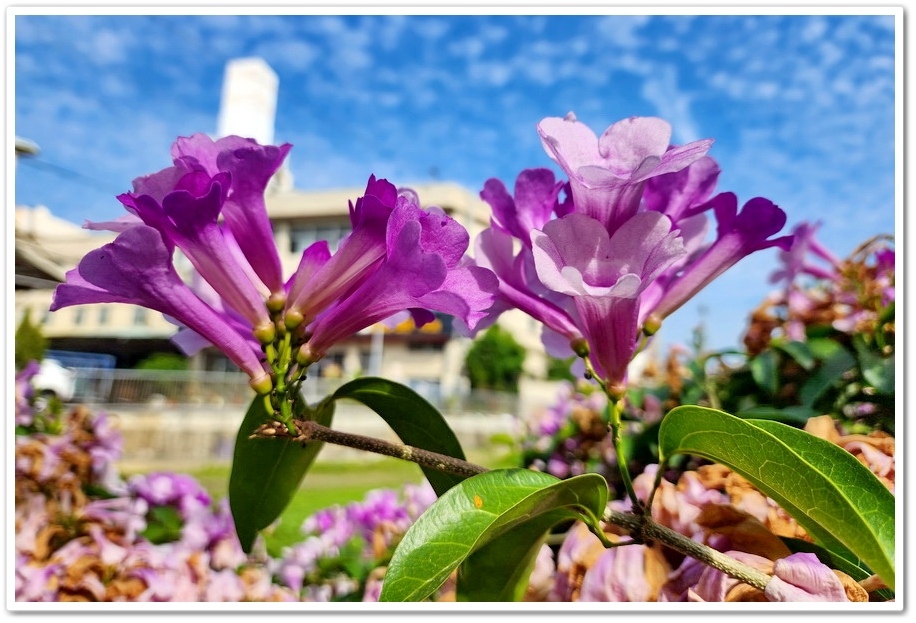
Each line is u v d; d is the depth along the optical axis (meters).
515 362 26.30
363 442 0.73
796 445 0.70
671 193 0.82
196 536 1.81
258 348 0.80
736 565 0.68
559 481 0.68
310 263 0.76
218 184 0.69
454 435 0.87
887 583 0.61
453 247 0.70
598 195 0.74
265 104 20.88
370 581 1.65
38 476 1.95
